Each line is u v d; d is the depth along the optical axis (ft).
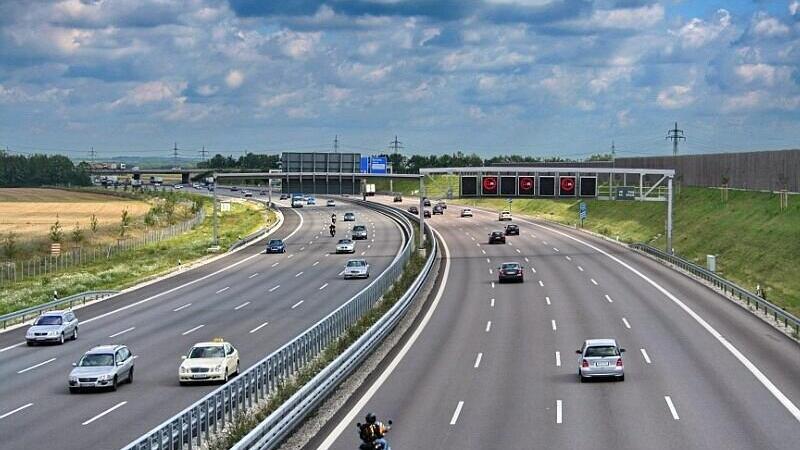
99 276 290.97
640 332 161.48
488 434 92.27
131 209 611.47
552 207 592.19
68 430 99.19
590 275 251.80
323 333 142.61
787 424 94.63
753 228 327.47
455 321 178.50
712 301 200.23
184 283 263.70
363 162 625.41
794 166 358.02
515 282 238.68
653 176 479.82
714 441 87.56
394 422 98.68
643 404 105.91
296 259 323.37
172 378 130.00
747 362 132.77
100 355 124.36
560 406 105.60
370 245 370.94
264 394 109.60
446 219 513.04
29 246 371.15
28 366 144.87
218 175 444.96
